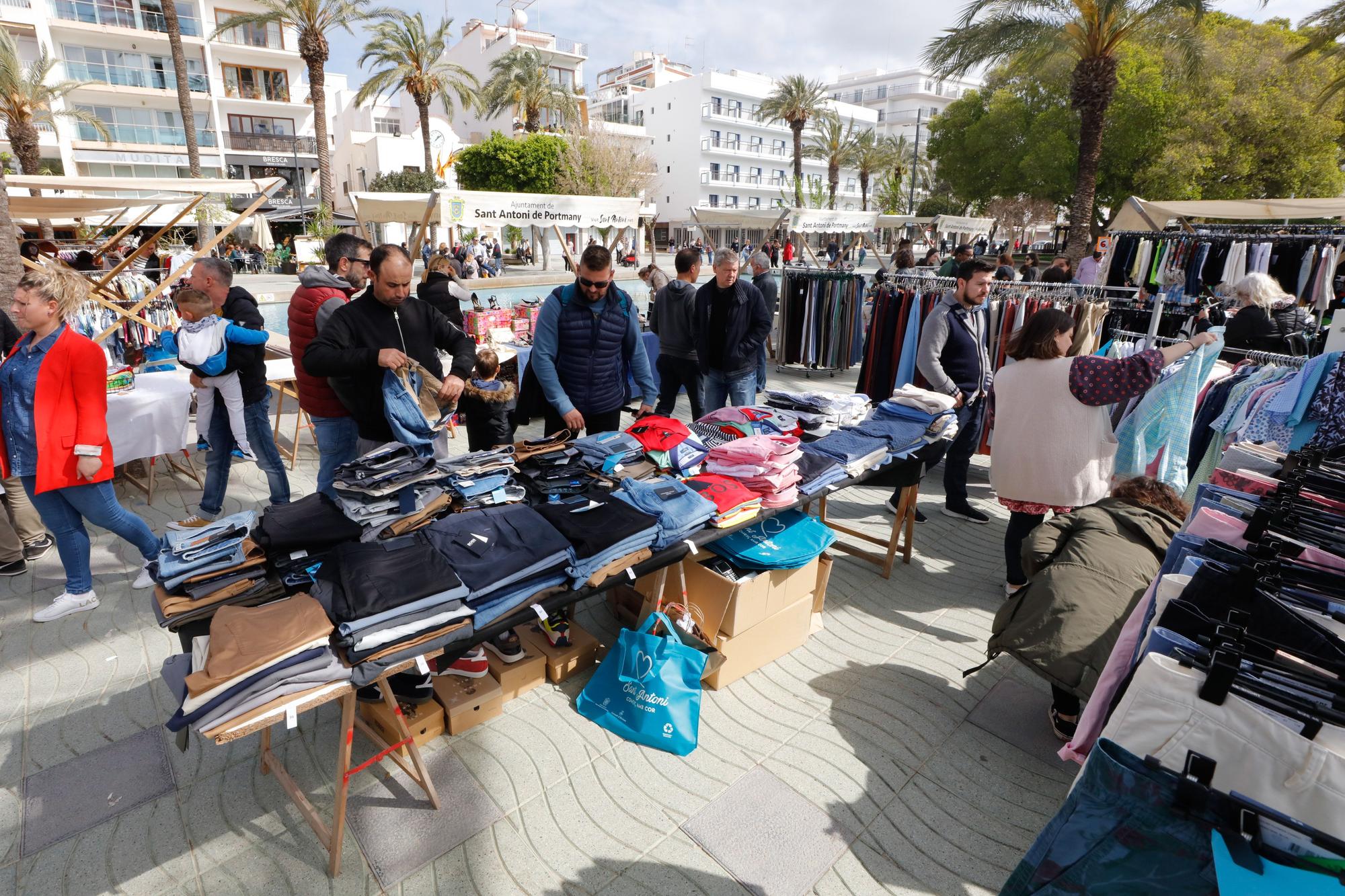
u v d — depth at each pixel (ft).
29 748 8.17
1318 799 3.71
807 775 8.02
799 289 29.50
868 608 11.87
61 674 9.59
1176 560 6.09
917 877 6.79
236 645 5.36
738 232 162.71
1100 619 7.48
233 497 15.79
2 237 14.84
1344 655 4.33
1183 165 58.59
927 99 219.82
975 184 81.66
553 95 123.24
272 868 6.64
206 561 6.27
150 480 15.43
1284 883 3.48
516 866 6.73
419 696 8.09
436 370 10.07
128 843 6.89
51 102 83.76
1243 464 8.28
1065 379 10.48
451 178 120.98
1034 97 72.18
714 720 8.88
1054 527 8.84
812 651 10.53
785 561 9.41
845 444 11.20
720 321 16.66
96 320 22.65
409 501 7.50
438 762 7.99
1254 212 23.43
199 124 106.11
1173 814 3.80
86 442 10.02
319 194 115.85
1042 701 9.50
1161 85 60.08
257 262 82.64
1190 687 4.04
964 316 14.39
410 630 6.00
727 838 7.13
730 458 9.69
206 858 6.73
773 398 13.16
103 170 96.89
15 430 10.11
